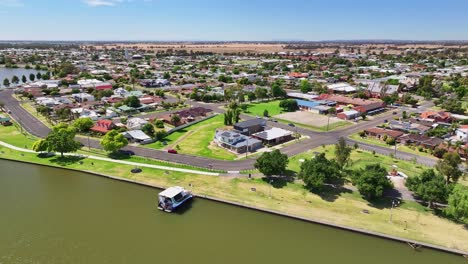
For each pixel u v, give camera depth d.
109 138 101.50
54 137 100.00
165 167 93.31
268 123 140.75
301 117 151.50
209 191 79.62
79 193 80.06
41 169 94.50
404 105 176.00
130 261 54.94
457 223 65.94
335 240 62.47
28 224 65.75
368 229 64.31
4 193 79.62
